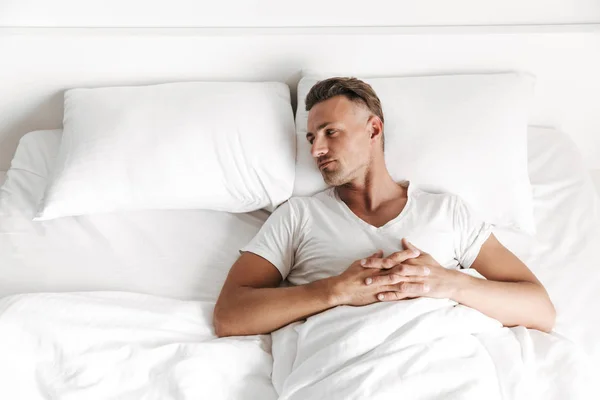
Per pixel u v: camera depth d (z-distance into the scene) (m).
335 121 1.33
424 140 1.49
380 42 1.64
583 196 1.58
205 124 1.47
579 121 1.82
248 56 1.64
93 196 1.42
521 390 1.05
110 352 1.11
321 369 1.06
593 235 1.48
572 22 1.70
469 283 1.19
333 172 1.34
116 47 1.59
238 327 1.19
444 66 1.69
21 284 1.31
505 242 1.48
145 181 1.43
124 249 1.41
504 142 1.51
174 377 1.07
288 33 1.62
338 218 1.34
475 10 1.67
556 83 1.74
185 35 1.59
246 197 1.48
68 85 1.64
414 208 1.34
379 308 1.13
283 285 1.35
